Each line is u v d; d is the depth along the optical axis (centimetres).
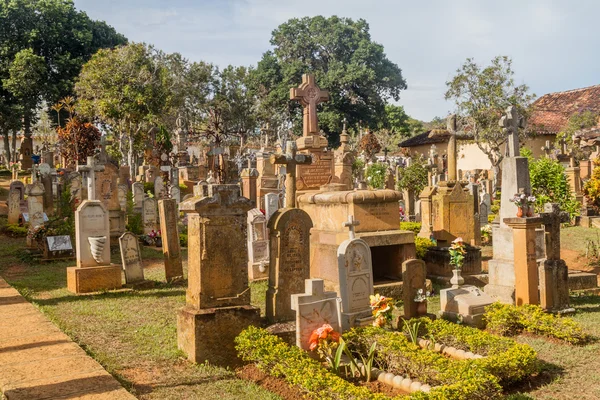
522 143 4081
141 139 4669
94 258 1232
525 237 1015
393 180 3262
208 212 788
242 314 792
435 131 1770
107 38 6316
